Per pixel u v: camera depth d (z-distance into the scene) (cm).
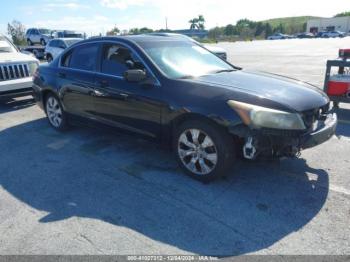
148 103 373
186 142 353
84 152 450
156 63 382
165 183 353
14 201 325
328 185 338
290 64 1494
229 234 264
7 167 407
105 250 248
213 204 309
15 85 683
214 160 331
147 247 251
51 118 558
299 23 11244
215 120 314
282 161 396
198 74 394
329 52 2230
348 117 586
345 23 8781
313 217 284
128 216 293
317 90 372
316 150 430
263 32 9219
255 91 327
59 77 507
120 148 460
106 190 342
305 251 242
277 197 318
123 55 413
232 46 3794
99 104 441
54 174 384
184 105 337
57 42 1639
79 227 278
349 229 265
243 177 359
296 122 302
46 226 281
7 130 566
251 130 300
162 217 290
